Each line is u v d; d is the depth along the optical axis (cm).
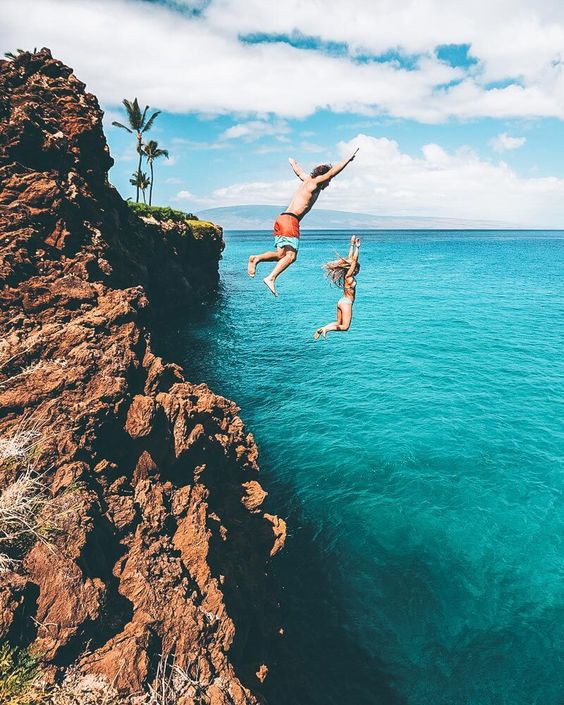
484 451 2062
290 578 1411
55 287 1631
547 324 4391
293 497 1786
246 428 2334
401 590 1367
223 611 965
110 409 1190
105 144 2639
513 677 1118
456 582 1389
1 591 756
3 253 1648
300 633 1234
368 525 1625
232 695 834
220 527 1265
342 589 1373
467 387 2803
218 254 6216
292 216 611
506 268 9844
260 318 4912
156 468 1230
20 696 682
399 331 4212
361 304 5606
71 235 1977
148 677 776
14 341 1321
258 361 3397
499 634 1225
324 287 7300
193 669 838
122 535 1020
